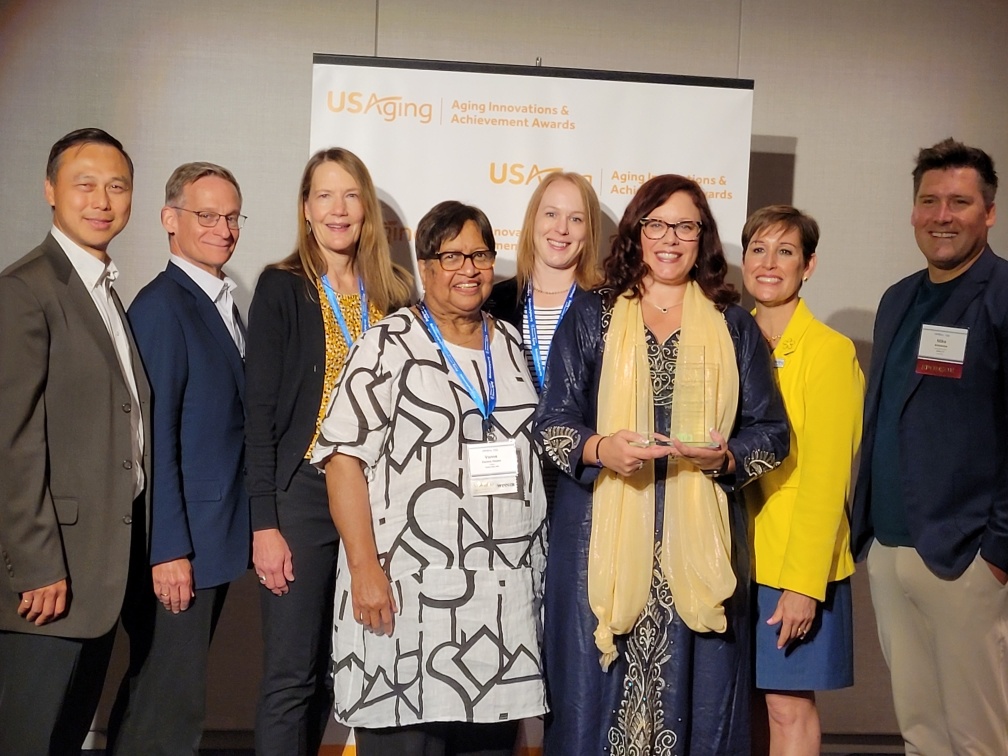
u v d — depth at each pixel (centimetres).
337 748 351
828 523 259
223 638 379
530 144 337
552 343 256
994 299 262
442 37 386
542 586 254
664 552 243
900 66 404
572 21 390
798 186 400
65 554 245
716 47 396
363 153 333
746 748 244
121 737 272
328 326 279
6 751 242
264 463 271
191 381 272
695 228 248
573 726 242
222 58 380
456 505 238
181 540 262
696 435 231
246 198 382
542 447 245
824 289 403
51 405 245
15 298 240
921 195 273
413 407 241
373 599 238
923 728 283
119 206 258
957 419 264
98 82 375
